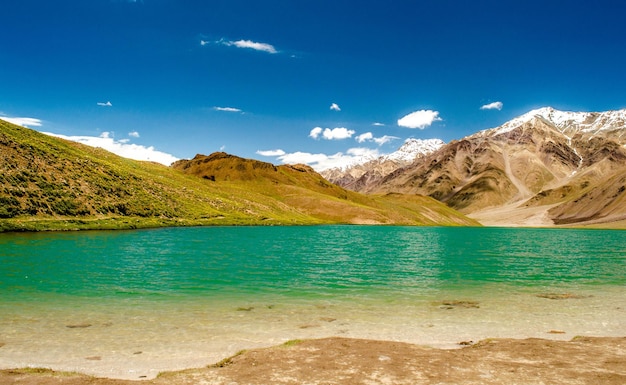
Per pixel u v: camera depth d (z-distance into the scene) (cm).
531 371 1481
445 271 4456
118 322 2194
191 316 2356
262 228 13525
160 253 5309
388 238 10906
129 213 10538
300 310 2547
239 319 2309
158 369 1548
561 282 3784
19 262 4141
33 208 8031
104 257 4719
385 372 1470
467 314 2488
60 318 2247
